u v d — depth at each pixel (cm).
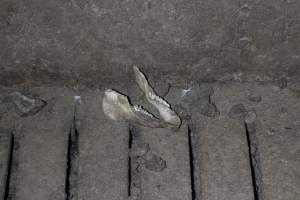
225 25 107
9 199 103
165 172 104
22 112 110
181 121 109
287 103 111
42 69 113
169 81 115
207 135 108
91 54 111
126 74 114
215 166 104
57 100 112
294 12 105
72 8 104
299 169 104
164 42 109
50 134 108
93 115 110
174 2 103
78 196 102
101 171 104
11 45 109
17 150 107
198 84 114
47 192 103
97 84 115
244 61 112
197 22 106
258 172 105
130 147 107
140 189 104
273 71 114
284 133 108
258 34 108
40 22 105
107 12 104
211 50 110
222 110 111
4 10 103
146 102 112
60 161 105
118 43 109
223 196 102
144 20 106
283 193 102
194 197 103
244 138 107
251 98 112
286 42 109
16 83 115
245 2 103
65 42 109
